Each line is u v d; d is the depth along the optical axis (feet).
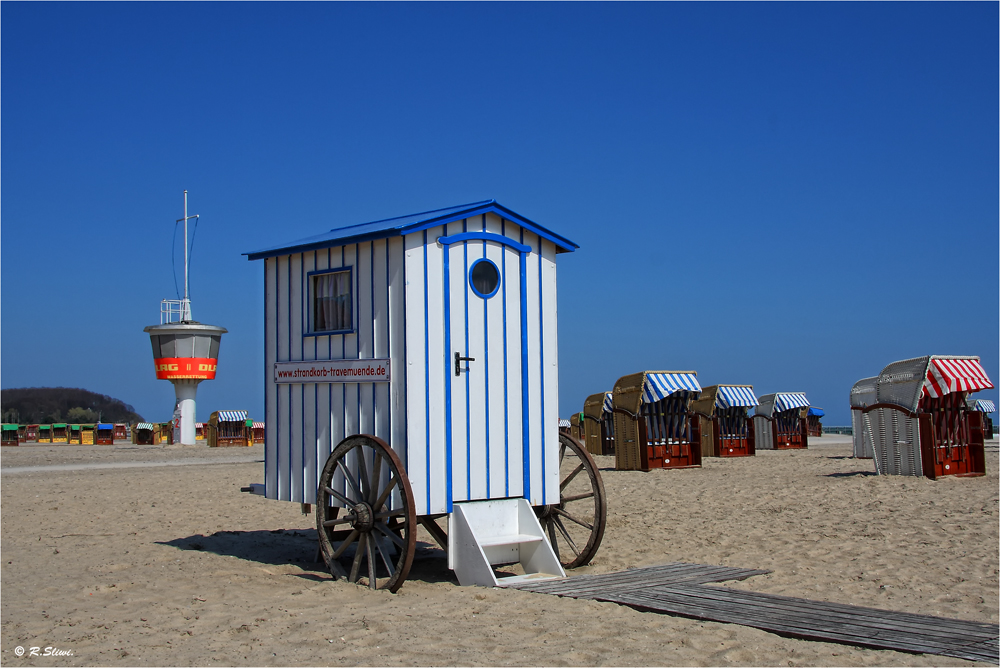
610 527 37.09
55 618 21.43
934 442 51.55
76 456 110.01
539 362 28.96
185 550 33.40
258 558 31.71
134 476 70.33
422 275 25.91
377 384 26.27
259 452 116.78
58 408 350.23
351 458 26.86
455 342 26.55
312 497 28.27
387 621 20.07
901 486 48.06
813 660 16.67
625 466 68.54
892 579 24.77
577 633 18.66
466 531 25.31
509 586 24.14
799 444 101.40
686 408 71.26
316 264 28.55
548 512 29.30
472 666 16.47
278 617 20.93
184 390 153.79
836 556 28.71
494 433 27.35
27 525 40.75
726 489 51.03
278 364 29.66
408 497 23.95
